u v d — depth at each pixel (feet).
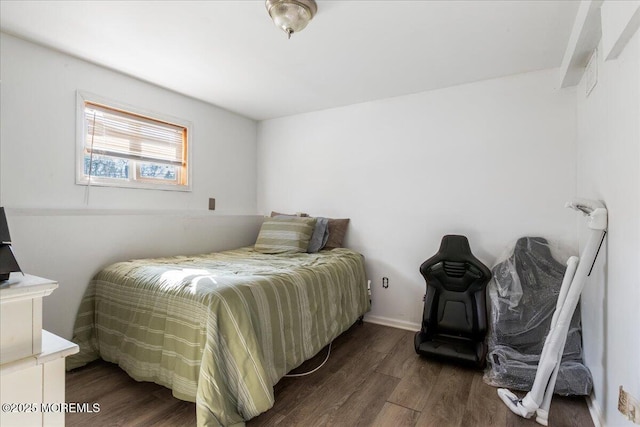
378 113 10.09
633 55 4.10
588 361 6.03
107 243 7.61
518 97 8.15
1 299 2.19
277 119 12.09
